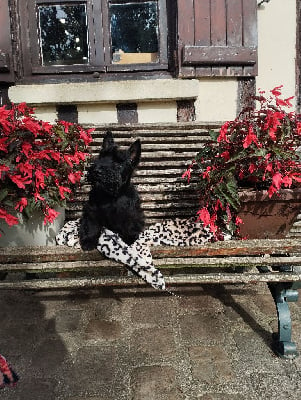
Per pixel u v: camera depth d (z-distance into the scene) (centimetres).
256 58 336
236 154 189
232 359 187
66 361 188
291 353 186
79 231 196
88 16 352
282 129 187
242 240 198
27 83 349
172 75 356
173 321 226
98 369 181
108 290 273
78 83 331
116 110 345
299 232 253
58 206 214
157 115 347
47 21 353
